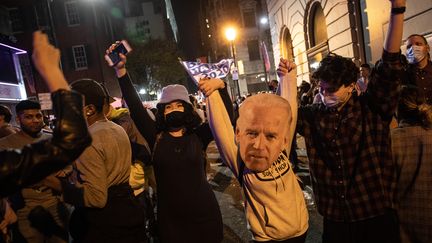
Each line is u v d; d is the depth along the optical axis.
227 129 2.44
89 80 2.65
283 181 2.23
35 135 3.56
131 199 2.67
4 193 1.24
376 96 2.40
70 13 30.88
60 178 2.58
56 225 3.50
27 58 23.12
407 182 2.58
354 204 2.44
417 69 4.36
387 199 2.46
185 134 2.90
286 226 2.21
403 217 2.62
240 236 4.94
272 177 2.21
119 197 2.58
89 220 2.55
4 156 1.21
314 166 2.62
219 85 2.47
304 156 9.19
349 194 2.46
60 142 1.26
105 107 2.76
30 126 3.46
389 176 2.49
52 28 23.00
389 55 2.36
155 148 2.85
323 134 2.53
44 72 1.33
